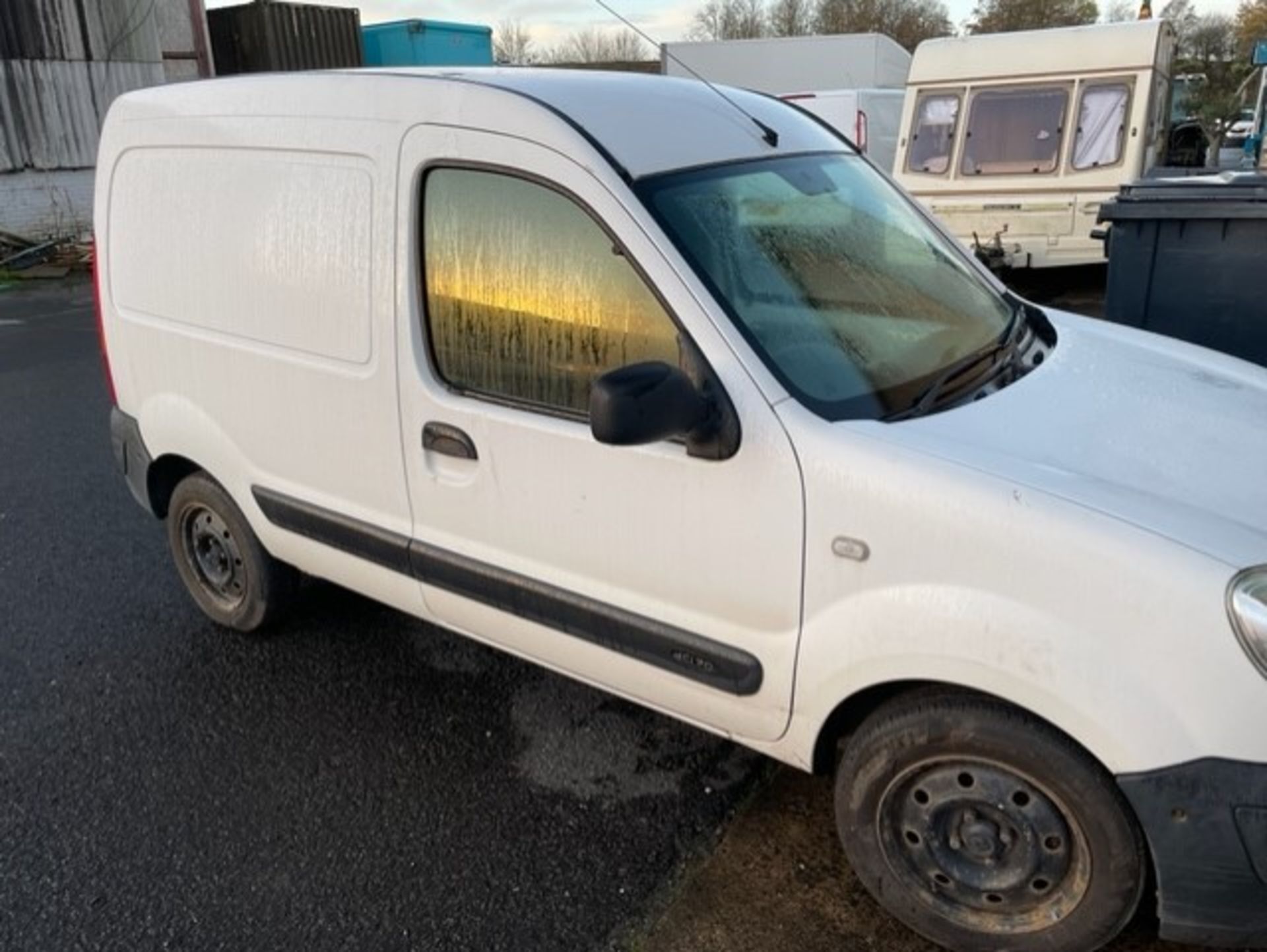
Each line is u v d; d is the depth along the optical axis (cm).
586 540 269
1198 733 196
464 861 282
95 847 291
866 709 248
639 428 218
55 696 366
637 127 271
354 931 259
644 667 270
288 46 1753
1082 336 323
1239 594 194
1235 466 234
